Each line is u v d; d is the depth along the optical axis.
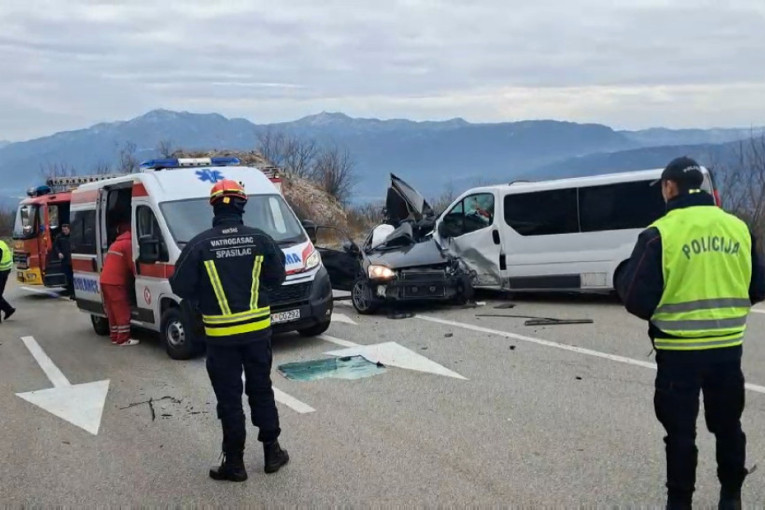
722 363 3.83
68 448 5.83
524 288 11.61
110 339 10.70
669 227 3.84
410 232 11.95
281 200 9.73
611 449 5.22
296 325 8.95
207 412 6.63
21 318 13.73
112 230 10.50
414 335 9.56
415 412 6.27
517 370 7.55
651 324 3.96
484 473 4.90
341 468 5.09
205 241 4.87
